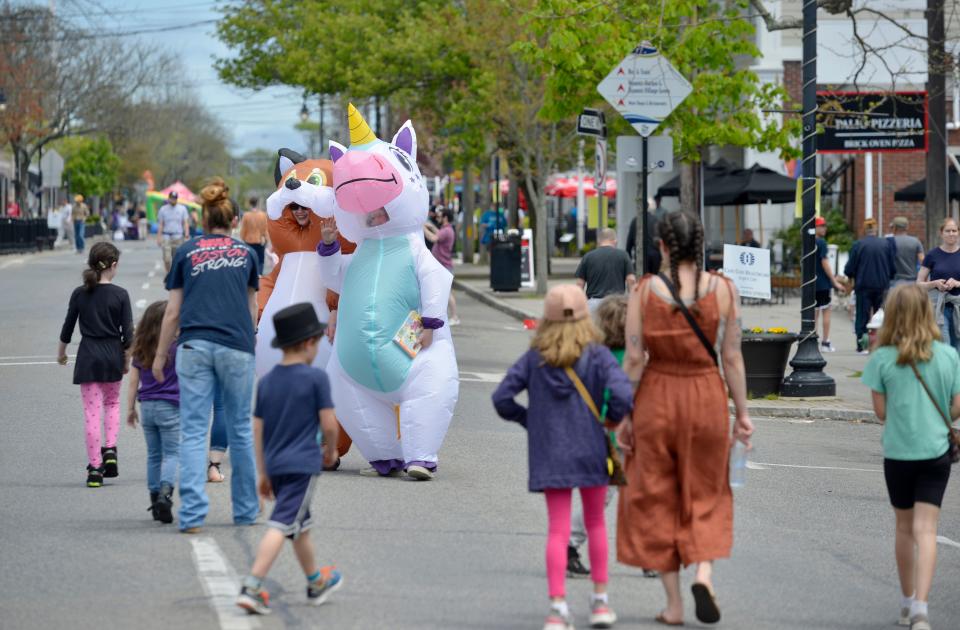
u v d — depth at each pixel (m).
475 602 8.30
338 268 13.18
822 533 10.78
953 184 30.58
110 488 11.74
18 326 26.77
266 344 13.39
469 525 10.48
